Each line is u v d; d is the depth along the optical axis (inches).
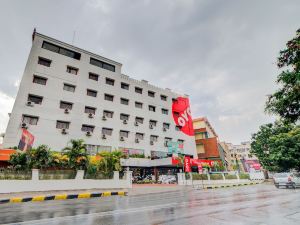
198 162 1384.1
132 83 1600.6
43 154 719.1
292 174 872.3
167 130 1686.8
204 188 965.2
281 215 291.3
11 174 637.3
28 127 1058.7
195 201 461.4
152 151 1531.7
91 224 249.4
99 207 391.2
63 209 370.6
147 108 1627.7
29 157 696.4
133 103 1552.7
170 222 254.7
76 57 1392.7
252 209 346.3
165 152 1600.6
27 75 1132.5
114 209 361.7
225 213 310.3
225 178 1391.5
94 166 826.8
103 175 837.2
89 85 1355.8
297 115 227.9
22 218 291.3
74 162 777.6
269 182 1456.7
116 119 1418.6
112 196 645.9
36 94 1131.3
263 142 1536.7
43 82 1188.5
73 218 286.5
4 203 482.9
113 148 1341.0
